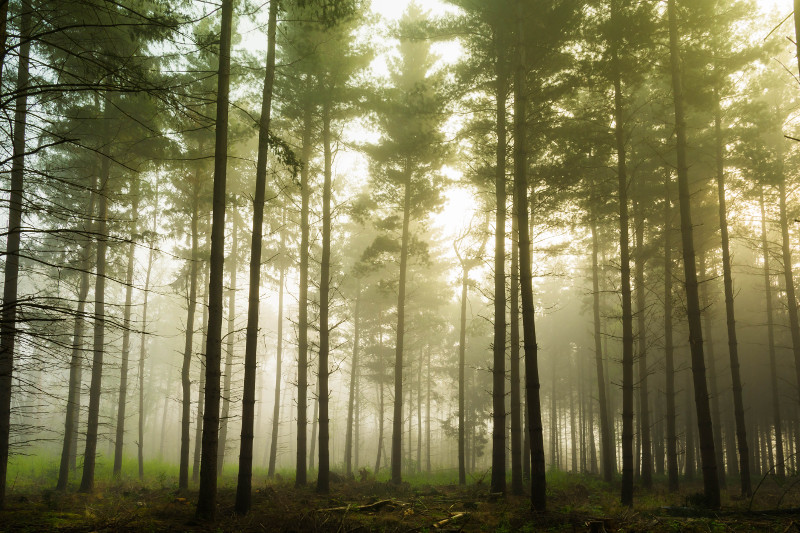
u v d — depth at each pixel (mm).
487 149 17344
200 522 9742
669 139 18188
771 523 9438
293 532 9242
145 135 15273
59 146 15328
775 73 19562
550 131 15234
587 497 15430
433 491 16016
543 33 14023
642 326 21781
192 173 18641
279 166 21609
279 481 19609
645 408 20781
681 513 11062
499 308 16141
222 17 11094
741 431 17922
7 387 11484
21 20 9180
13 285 11508
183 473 17156
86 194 18750
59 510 11664
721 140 18641
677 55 13648
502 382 15742
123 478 22219
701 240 21297
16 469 24219
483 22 15500
